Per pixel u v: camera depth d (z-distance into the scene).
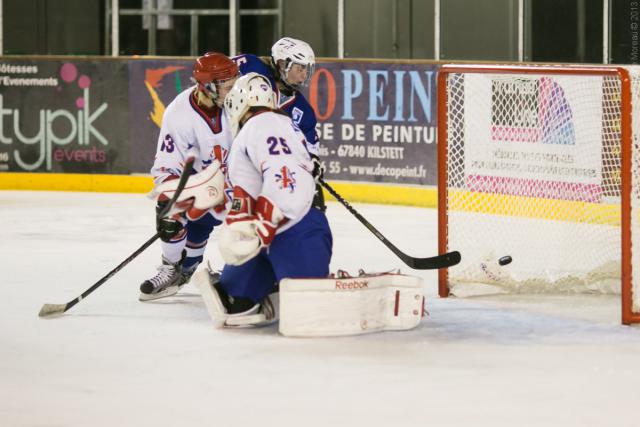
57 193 30.44
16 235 22.69
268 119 13.20
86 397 10.68
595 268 16.81
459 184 24.72
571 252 18.50
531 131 20.41
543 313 14.77
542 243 19.25
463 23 30.73
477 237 19.56
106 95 30.48
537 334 13.45
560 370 11.66
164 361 12.06
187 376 11.42
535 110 20.39
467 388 10.94
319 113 28.73
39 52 34.19
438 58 31.06
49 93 30.70
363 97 28.20
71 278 17.53
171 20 33.84
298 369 11.68
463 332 13.53
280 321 13.20
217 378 11.34
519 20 30.03
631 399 10.55
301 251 13.17
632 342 13.03
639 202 13.94
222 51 33.84
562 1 29.70
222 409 10.24
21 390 10.94
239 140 13.22
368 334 13.39
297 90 15.60
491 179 20.86
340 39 32.25
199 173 14.56
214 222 15.77
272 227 12.95
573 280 16.53
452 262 13.95
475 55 30.70
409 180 27.70
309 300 13.09
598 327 13.86
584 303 15.53
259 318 13.53
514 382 11.17
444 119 16.08
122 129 30.48
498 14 30.33
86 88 30.55
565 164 20.28
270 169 13.00
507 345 12.84
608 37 29.28
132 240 22.08
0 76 30.81
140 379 11.32
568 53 29.81
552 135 20.36
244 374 11.48
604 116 20.25
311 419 9.93
